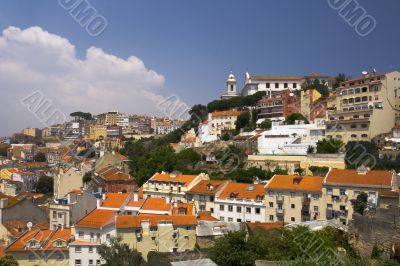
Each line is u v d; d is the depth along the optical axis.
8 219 111.12
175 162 179.12
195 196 128.12
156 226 93.25
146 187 142.25
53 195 178.00
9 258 84.62
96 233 92.31
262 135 183.62
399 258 63.91
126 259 82.44
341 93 188.50
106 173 184.25
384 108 167.38
